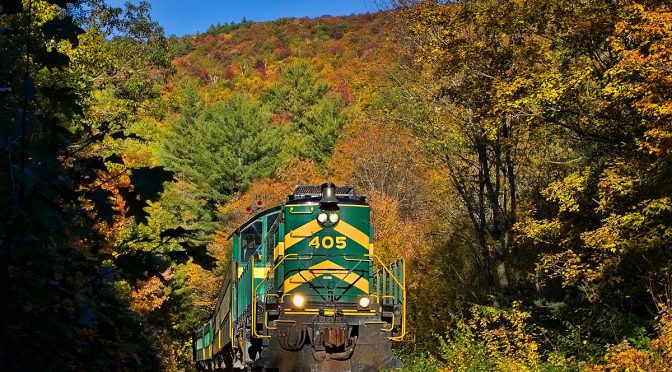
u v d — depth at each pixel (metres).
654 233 15.21
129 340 4.52
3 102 3.69
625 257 16.39
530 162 21.47
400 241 28.80
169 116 70.50
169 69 39.81
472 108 20.11
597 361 15.30
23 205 3.26
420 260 26.84
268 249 15.56
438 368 17.45
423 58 20.16
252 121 62.16
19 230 3.19
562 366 15.56
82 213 3.82
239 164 59.41
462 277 25.05
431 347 23.16
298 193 15.05
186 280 40.00
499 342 17.61
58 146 3.54
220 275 41.38
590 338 17.34
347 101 66.31
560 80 16.22
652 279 16.27
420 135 23.23
